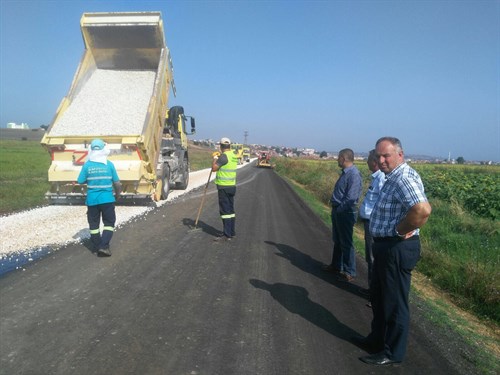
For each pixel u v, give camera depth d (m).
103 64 13.05
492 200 13.93
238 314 4.55
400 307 3.68
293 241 8.66
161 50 12.47
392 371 3.64
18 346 3.52
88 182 6.44
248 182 24.14
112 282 5.27
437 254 7.68
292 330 4.27
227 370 3.37
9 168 23.19
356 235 10.31
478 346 4.38
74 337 3.74
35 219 8.90
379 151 3.71
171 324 4.15
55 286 5.01
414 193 3.43
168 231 8.57
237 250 7.44
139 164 10.74
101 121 11.30
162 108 12.54
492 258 7.64
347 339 4.18
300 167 40.09
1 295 4.63
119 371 3.22
